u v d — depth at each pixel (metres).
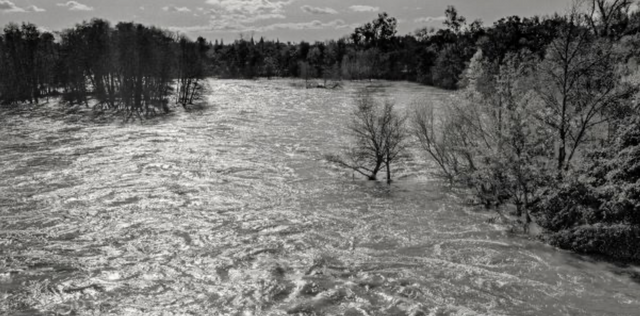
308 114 72.88
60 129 60.62
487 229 26.75
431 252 23.97
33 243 25.03
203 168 40.38
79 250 24.30
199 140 52.88
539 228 26.11
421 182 35.97
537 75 30.44
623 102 26.70
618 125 26.80
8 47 97.12
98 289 20.48
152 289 20.53
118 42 88.50
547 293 19.81
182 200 32.09
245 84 140.50
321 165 41.22
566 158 29.73
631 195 23.83
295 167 40.66
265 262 22.91
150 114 74.88
